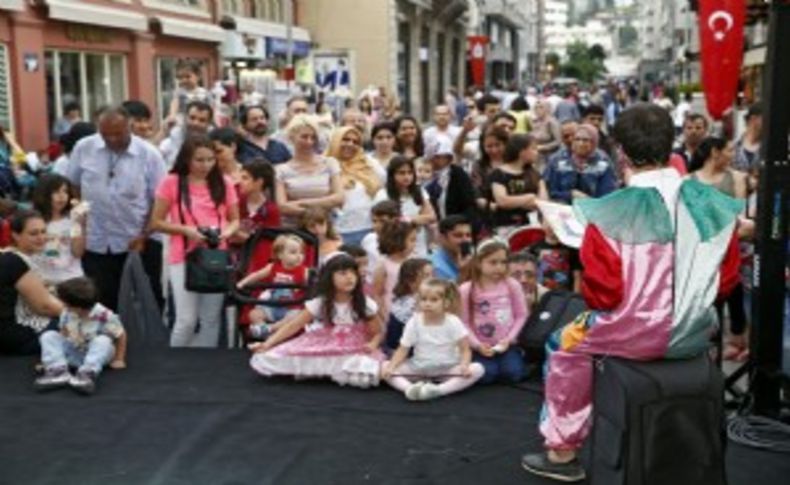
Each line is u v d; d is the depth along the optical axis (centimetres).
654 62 7956
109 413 524
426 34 4216
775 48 478
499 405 535
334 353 571
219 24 2361
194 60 2214
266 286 626
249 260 646
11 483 435
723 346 659
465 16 4947
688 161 825
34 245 622
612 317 346
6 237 661
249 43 2477
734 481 434
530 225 702
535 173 748
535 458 436
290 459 459
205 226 648
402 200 725
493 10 5759
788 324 549
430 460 458
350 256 585
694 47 3222
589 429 379
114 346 602
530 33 9456
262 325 627
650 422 336
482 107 1206
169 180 652
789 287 557
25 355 630
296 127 700
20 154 1029
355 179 739
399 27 3619
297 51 2836
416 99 3869
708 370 347
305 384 574
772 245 495
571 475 424
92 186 681
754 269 504
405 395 546
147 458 462
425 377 558
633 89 4275
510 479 434
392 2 3234
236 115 1461
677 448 336
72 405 537
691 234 345
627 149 354
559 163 740
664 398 337
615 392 345
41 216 625
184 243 651
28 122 1564
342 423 507
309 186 704
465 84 5275
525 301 584
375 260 641
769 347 504
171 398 548
